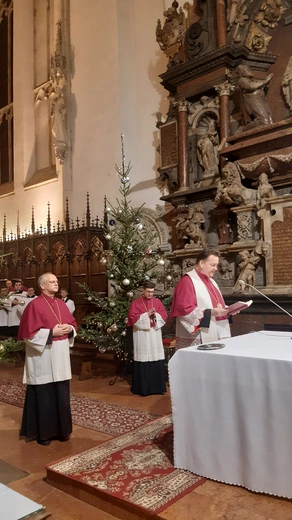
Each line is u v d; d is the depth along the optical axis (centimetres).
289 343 332
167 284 862
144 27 1085
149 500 293
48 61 1411
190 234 838
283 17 792
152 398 619
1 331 1091
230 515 272
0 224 1476
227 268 766
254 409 289
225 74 809
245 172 724
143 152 1067
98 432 477
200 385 323
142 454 377
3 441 467
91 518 301
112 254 765
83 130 1176
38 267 1202
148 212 986
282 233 676
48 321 451
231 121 819
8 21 1566
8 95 1557
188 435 333
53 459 411
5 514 190
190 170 882
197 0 869
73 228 1103
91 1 1166
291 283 660
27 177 1405
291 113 745
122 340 723
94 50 1153
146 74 1073
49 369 450
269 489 281
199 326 383
